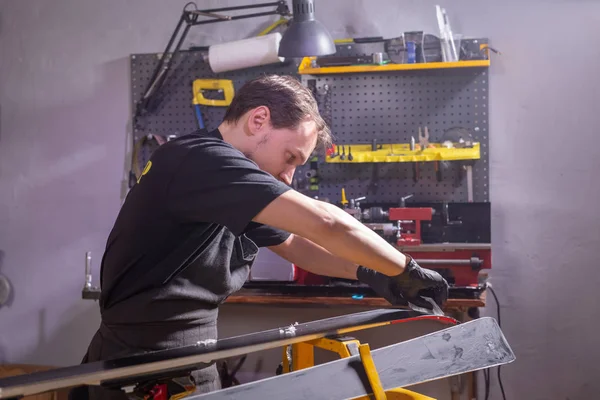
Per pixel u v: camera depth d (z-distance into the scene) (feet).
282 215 4.68
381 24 10.65
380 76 10.50
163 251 5.24
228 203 4.73
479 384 10.56
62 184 11.65
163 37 11.25
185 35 10.48
